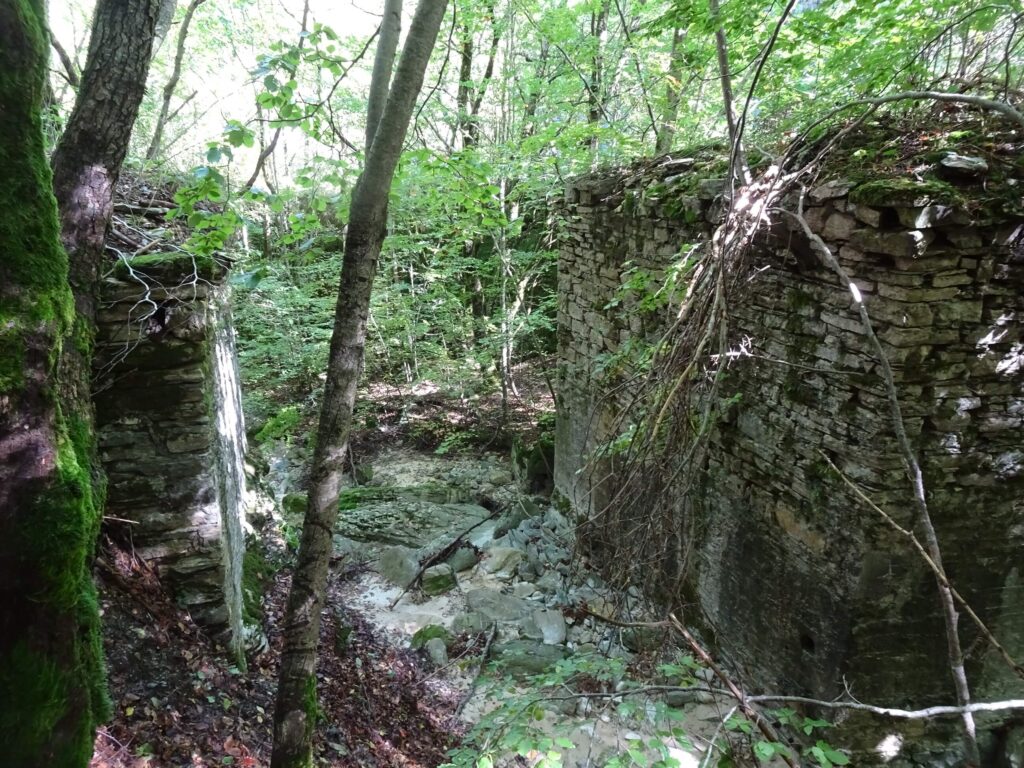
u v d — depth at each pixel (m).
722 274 2.96
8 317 1.82
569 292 7.61
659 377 3.43
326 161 3.39
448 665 5.64
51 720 1.98
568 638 5.93
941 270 3.29
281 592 5.93
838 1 4.67
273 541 6.84
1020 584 3.84
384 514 8.70
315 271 12.32
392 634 6.13
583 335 7.29
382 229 2.97
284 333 12.52
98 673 2.55
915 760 3.99
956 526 3.68
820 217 3.60
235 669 3.98
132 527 3.83
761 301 4.36
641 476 3.44
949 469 3.59
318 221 3.67
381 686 5.10
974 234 3.22
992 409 3.53
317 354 12.52
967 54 4.25
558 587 6.69
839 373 3.62
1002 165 3.27
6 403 1.81
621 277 6.20
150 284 3.58
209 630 4.02
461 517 8.73
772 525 4.46
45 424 1.92
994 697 4.01
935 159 3.28
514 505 8.68
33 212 1.88
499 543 7.88
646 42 8.63
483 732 3.34
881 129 3.83
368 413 13.11
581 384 7.39
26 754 1.93
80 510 2.01
